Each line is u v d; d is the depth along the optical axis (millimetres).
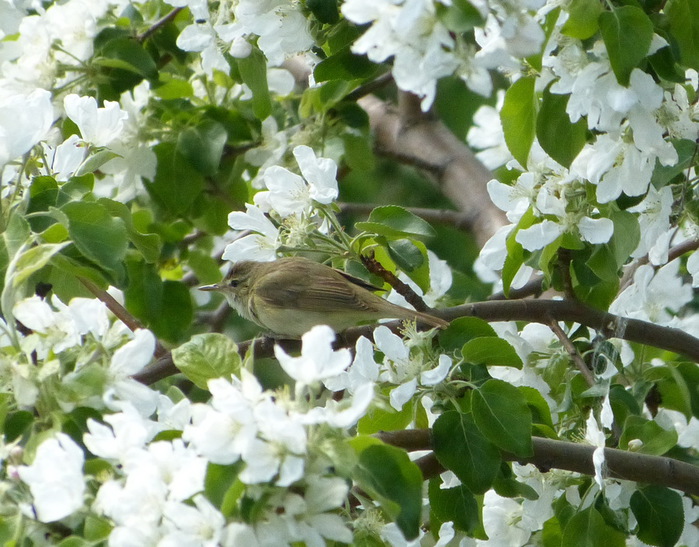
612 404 9898
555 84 8383
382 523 7090
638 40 7789
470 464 8133
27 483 6191
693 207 10008
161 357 11219
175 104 12758
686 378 10516
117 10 13500
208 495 5977
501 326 11180
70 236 7625
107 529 6156
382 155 16484
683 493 10031
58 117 11719
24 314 7234
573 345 10375
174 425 7316
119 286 7883
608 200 8875
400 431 8289
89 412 7223
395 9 6598
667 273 11336
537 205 9234
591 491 8805
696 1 8734
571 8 7934
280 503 5973
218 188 13445
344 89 12633
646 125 8367
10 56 12234
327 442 6008
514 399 8148
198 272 14805
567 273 10250
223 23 11430
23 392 6727
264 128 13211
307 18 9883
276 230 10031
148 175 12297
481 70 6945
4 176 8805
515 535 9352
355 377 8211
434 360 8727
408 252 9867
